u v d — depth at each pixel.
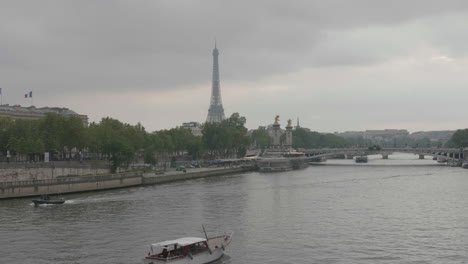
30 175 170.50
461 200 146.25
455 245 90.62
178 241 82.88
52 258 82.88
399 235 98.62
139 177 193.75
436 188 179.50
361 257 83.12
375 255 84.31
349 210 128.38
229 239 87.94
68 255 84.50
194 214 122.19
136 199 149.38
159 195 159.50
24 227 105.94
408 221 112.88
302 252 86.44
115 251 86.94
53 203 136.75
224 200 147.62
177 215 120.69
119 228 105.12
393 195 159.25
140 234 99.62
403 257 83.06
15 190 147.62
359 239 95.38
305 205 137.12
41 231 102.00
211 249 82.81
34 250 87.56
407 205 136.75
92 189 171.38
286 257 83.50
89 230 103.00
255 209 130.00
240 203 141.00
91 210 127.81
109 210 127.88
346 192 168.25
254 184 199.62
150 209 129.75
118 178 183.00
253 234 100.19
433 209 129.62
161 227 106.31
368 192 168.00
